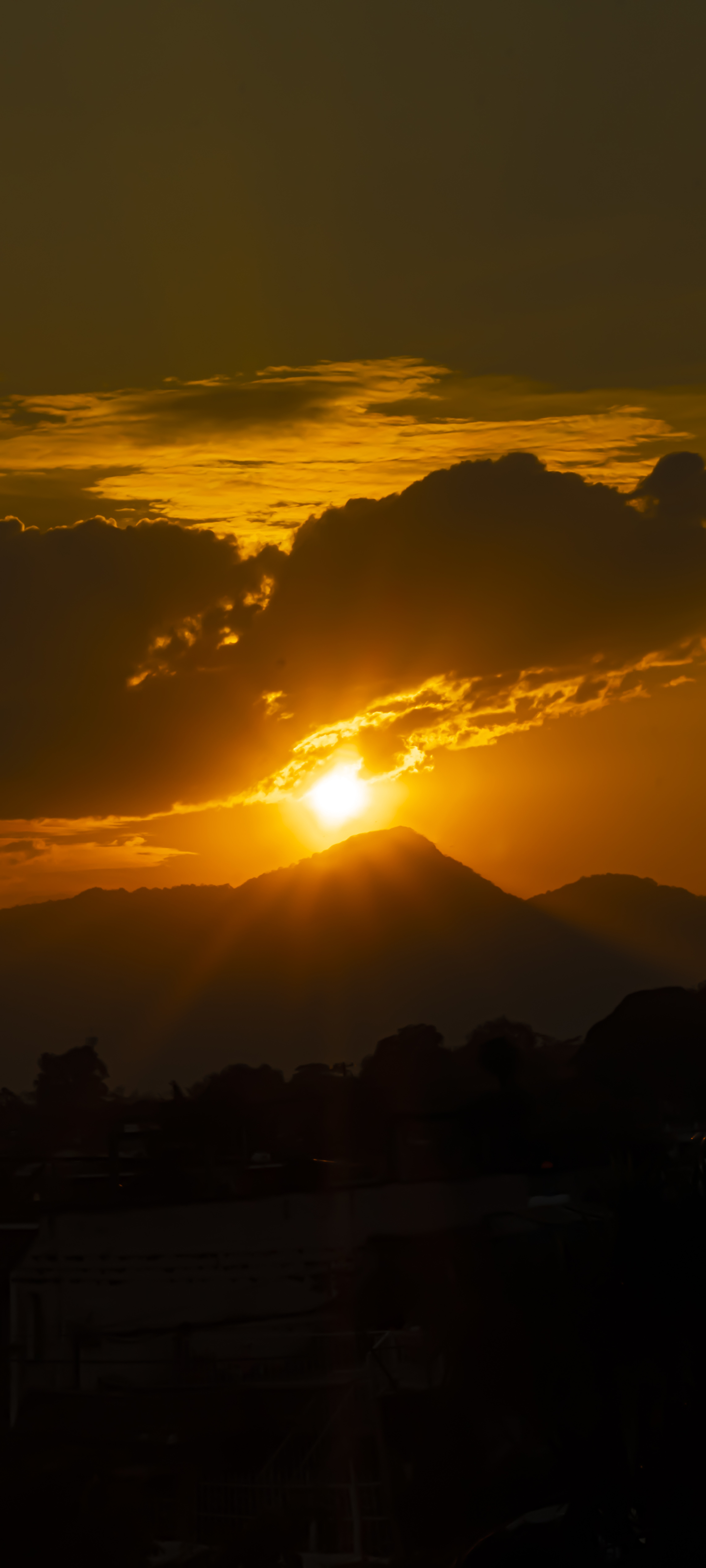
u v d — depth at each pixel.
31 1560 24.12
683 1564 18.61
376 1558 24.55
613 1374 20.30
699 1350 20.02
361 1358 30.94
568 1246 24.39
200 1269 34.00
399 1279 30.55
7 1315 34.12
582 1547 19.42
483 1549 19.91
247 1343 32.03
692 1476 19.02
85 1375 32.91
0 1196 36.78
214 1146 40.06
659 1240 20.61
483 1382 25.28
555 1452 21.28
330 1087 51.34
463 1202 33.91
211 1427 27.66
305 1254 33.47
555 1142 35.75
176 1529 26.28
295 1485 26.12
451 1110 37.44
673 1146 31.14
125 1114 44.66
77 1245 34.50
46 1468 26.22
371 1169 36.72
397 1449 26.05
